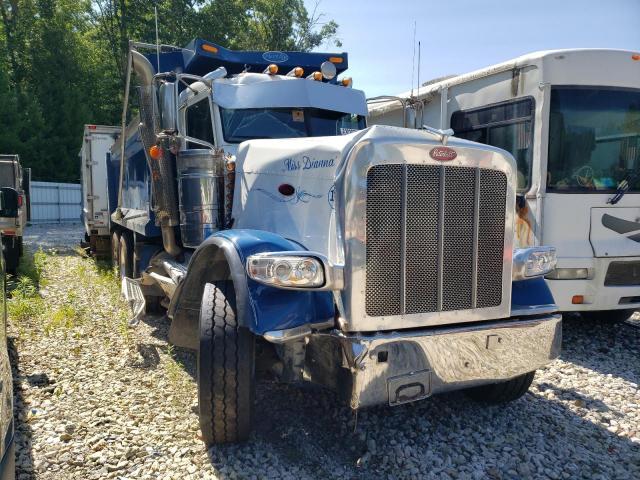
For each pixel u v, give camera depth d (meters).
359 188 3.18
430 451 3.65
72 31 37.06
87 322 6.74
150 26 30.56
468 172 3.47
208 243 3.72
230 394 3.37
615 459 3.66
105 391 4.57
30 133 31.89
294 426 3.94
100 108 37.03
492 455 3.64
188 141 5.18
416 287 3.35
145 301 6.45
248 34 33.75
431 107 8.42
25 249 14.90
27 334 6.17
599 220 6.34
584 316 7.68
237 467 3.39
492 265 3.60
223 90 5.22
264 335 3.15
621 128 6.55
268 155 4.18
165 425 3.95
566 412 4.38
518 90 6.62
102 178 12.35
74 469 3.42
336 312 3.29
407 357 3.25
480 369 3.52
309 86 5.54
